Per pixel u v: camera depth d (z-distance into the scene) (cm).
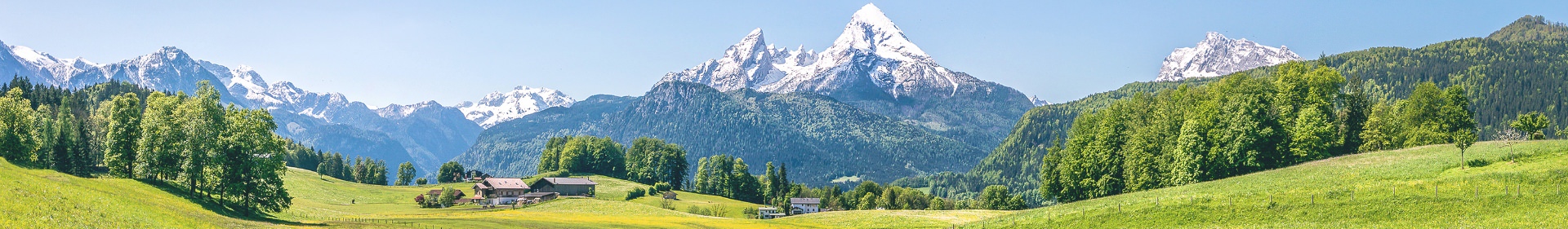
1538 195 7475
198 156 10544
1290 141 11719
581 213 14588
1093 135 13300
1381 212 7712
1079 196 13488
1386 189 8256
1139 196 10162
